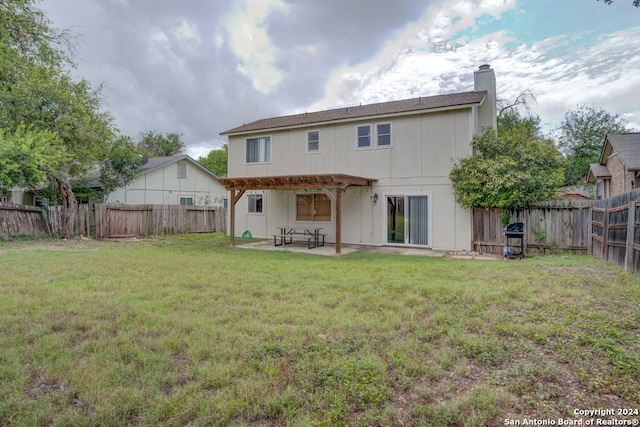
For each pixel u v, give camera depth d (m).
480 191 10.97
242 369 3.14
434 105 12.22
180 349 3.60
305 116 15.94
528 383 2.87
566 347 3.49
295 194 15.10
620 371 2.96
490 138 11.62
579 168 27.45
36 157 8.53
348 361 3.24
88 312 4.79
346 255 10.90
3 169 8.29
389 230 13.16
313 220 14.66
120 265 8.57
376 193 13.30
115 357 3.38
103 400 2.66
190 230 19.02
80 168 16.72
